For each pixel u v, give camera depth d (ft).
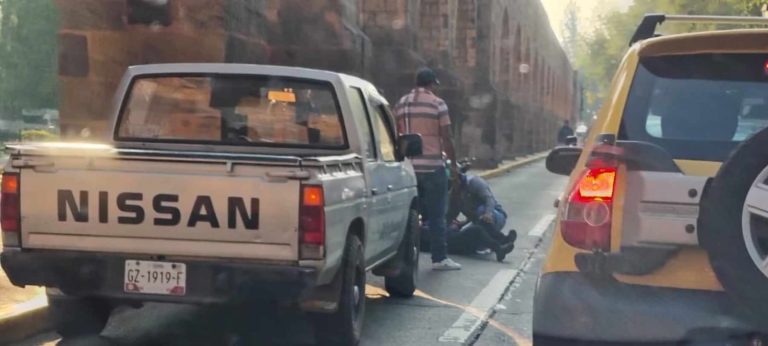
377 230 23.30
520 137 155.33
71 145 19.43
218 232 17.99
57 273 18.51
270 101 23.15
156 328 23.21
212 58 42.39
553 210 59.77
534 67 186.50
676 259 13.53
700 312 13.23
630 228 13.64
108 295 18.47
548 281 14.03
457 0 110.83
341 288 20.01
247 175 17.93
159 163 18.13
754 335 13.01
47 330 22.30
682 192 13.41
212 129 23.36
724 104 14.55
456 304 27.81
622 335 13.39
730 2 88.74
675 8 107.86
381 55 79.30
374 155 24.00
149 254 18.28
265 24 52.42
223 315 24.62
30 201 18.43
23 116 154.40
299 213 17.78
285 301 18.12
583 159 14.65
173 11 42.39
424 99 31.91
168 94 23.59
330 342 20.57
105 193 18.25
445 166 32.58
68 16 42.04
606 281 13.69
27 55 153.79
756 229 12.44
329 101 22.85
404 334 23.67
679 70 14.78
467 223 37.04
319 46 56.08
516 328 24.76
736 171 12.46
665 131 14.47
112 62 42.27
